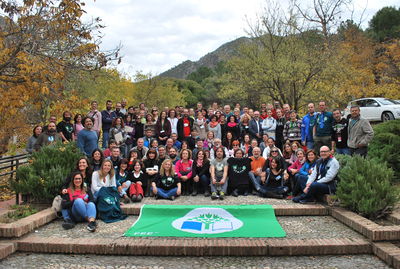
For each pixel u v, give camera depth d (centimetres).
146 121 1045
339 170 672
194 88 6325
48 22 805
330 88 1817
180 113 1141
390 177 624
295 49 1769
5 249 475
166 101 3541
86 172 662
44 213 607
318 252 482
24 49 784
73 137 927
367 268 438
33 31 789
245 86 1884
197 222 589
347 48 2345
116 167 752
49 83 812
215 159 794
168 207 631
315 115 898
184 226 571
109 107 1023
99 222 611
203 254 483
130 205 665
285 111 1041
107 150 834
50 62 802
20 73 772
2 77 815
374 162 640
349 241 494
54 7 816
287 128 972
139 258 479
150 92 3316
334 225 579
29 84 772
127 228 575
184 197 766
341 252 483
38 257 480
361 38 2897
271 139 880
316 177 687
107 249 488
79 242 497
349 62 2350
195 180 775
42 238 516
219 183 759
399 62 2356
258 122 1020
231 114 1038
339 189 627
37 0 796
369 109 1702
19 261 465
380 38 3462
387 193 578
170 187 751
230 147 973
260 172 785
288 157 826
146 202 704
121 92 2611
